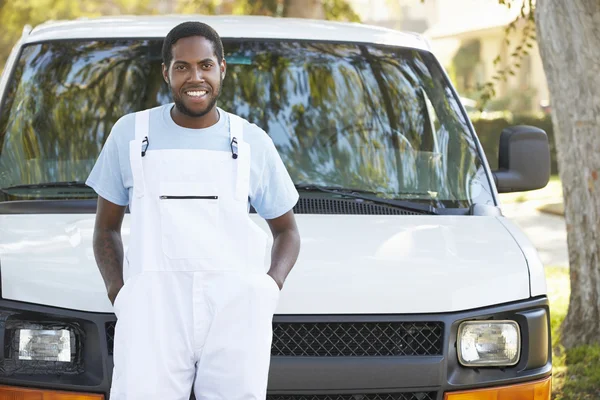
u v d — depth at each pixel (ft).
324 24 20.07
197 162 11.60
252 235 11.70
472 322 13.65
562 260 43.91
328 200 16.40
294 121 17.92
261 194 12.34
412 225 15.38
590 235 26.30
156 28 18.94
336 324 13.23
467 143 17.84
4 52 114.83
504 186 17.07
